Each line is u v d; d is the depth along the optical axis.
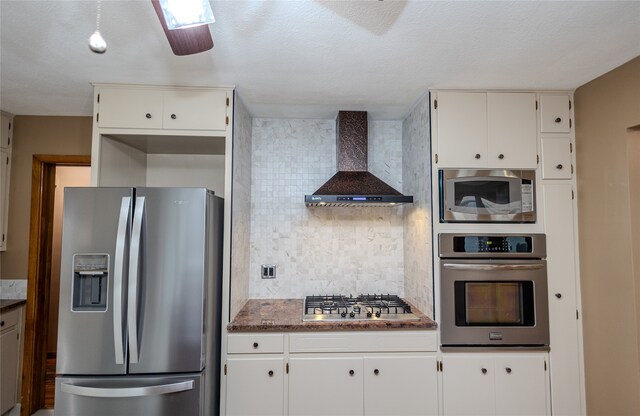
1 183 2.56
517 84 2.14
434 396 2.08
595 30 1.54
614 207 1.92
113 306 1.80
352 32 1.55
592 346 2.04
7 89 2.17
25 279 2.63
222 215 2.23
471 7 1.37
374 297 2.63
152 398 1.80
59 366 1.80
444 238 2.14
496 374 2.09
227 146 2.15
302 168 2.81
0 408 2.38
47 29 1.50
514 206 2.17
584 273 2.12
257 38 1.59
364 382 2.08
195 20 1.07
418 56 1.78
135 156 2.56
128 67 1.88
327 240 2.78
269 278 2.74
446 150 2.18
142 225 1.86
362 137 2.59
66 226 1.85
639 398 1.77
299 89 2.21
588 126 2.11
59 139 2.67
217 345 2.11
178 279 1.87
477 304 2.13
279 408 2.05
